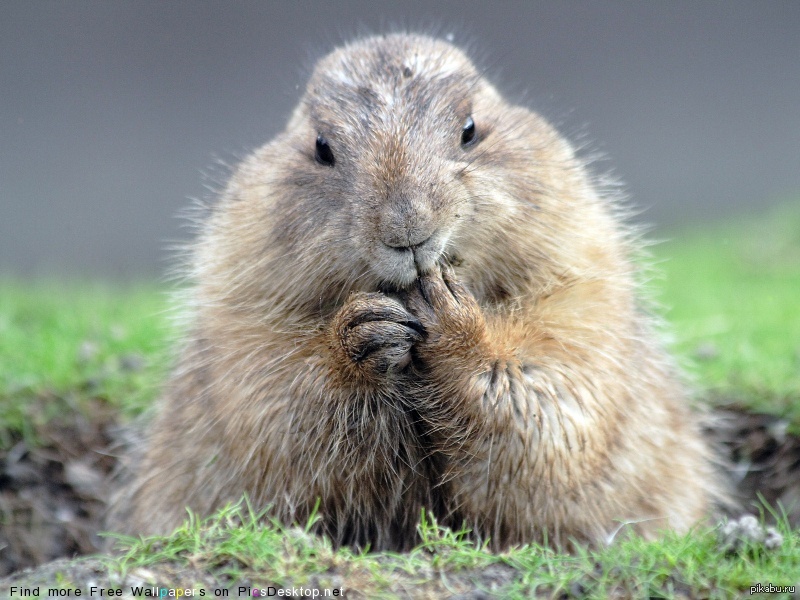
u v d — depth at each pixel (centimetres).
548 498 776
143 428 1066
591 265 830
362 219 713
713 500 977
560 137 886
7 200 2784
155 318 1359
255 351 817
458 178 731
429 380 766
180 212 1006
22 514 1067
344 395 779
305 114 864
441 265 761
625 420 805
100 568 622
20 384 1136
